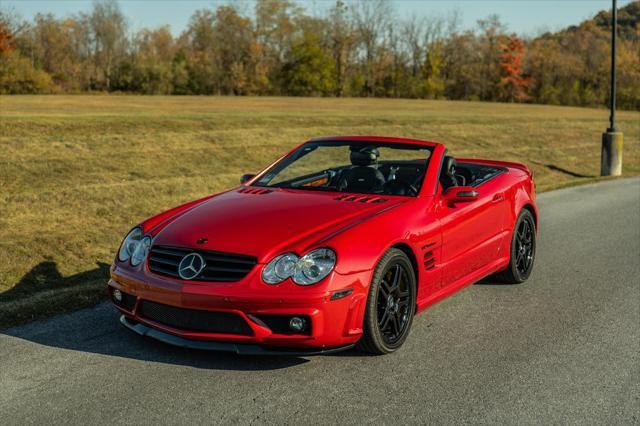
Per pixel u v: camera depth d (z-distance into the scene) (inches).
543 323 187.5
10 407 125.6
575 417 126.8
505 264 222.7
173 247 150.2
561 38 4352.9
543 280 239.3
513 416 126.6
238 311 139.4
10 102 1057.5
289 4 3299.7
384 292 155.1
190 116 724.7
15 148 450.9
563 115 1536.7
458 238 187.8
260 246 144.6
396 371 148.9
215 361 151.3
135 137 553.9
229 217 160.1
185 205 181.3
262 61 3238.2
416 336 174.7
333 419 123.5
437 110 1498.5
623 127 1242.6
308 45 3233.3
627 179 646.5
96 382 138.0
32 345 159.2
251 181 202.2
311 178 196.1
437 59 3617.1
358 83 3491.6
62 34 2856.8
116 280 157.9
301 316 139.4
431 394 136.3
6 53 2321.6
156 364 148.6
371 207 167.5
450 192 185.0
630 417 127.3
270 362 151.9
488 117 1187.3
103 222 321.4
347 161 198.2
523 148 872.9
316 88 3297.2
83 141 507.5
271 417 123.6
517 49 3722.9
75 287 207.2
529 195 237.8
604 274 248.8
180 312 145.6
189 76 2888.8
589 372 150.3
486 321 188.7
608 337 175.6
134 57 3038.9
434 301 180.9
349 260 144.1
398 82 3563.0
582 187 567.2
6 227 288.5
